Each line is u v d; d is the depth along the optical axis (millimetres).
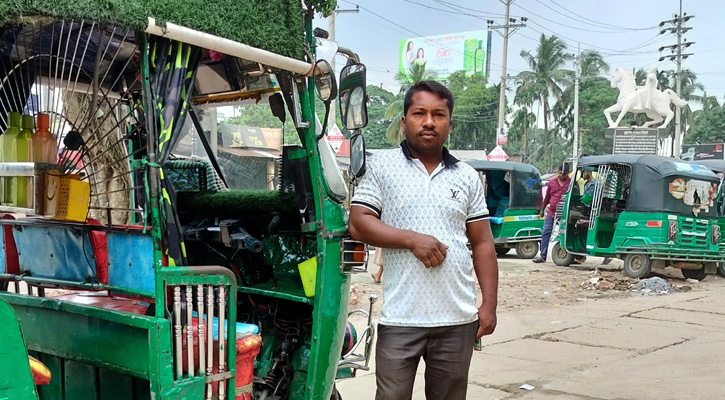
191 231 3463
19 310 2865
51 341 2725
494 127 54719
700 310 8336
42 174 2492
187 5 2295
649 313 8109
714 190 10766
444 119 2625
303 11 2855
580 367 5594
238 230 3396
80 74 3084
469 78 55406
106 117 2873
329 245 2969
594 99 55594
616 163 10867
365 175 2703
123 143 3164
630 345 6410
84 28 2684
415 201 2596
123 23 2105
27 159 2693
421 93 2629
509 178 13680
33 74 2992
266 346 3412
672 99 25797
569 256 12266
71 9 1979
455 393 2658
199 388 2344
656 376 5305
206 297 2400
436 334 2582
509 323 7461
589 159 11500
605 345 6410
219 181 4020
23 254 3014
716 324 7438
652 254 10250
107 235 2570
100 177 3166
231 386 2469
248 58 2588
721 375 5332
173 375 2275
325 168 3047
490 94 55531
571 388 4984
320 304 2934
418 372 5426
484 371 5477
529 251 13938
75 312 2572
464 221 2688
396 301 2590
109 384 2709
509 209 13531
